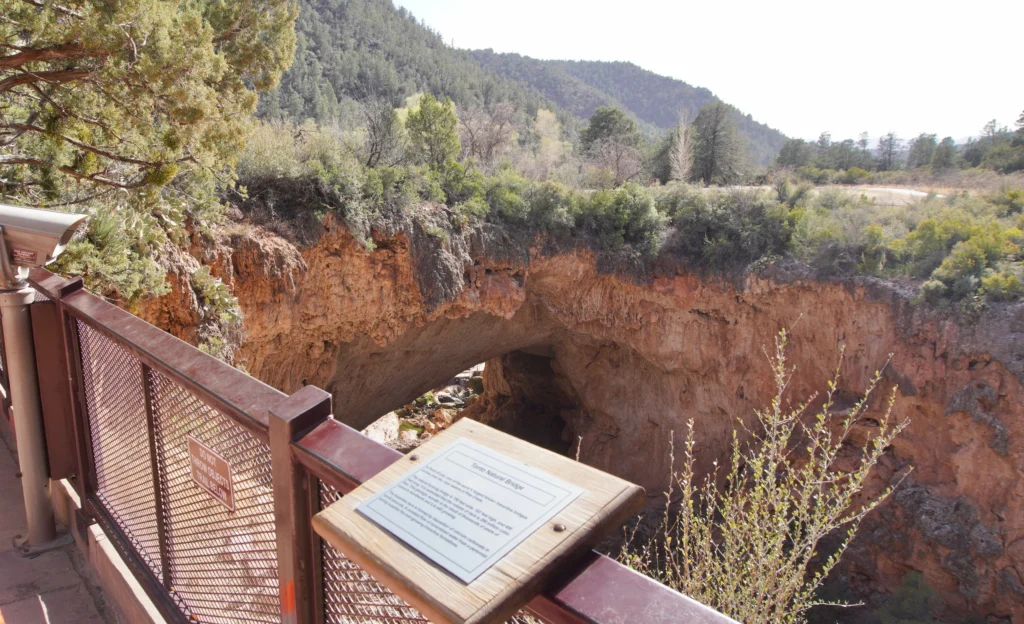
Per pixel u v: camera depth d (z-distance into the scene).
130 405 3.10
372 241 18.92
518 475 1.41
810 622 20.25
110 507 3.66
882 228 22.56
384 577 1.26
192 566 2.76
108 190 11.09
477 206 21.84
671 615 1.07
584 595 1.14
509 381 35.28
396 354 23.92
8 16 8.20
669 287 24.39
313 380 20.69
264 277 16.44
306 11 102.81
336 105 69.94
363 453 1.63
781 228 23.44
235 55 10.66
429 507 1.38
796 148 66.06
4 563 3.76
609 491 1.32
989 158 46.69
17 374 3.71
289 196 18.02
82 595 3.53
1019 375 18.98
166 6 8.90
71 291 3.69
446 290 20.80
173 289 12.97
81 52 8.38
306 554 1.85
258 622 2.27
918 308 20.62
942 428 20.62
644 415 28.97
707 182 45.62
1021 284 19.64
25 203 9.70
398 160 22.83
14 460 4.95
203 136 9.54
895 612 20.39
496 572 1.17
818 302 22.38
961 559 19.89
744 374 24.64
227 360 14.23
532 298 25.56
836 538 21.69
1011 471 19.41
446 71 117.50
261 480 2.11
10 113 10.67
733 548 4.76
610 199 24.44
